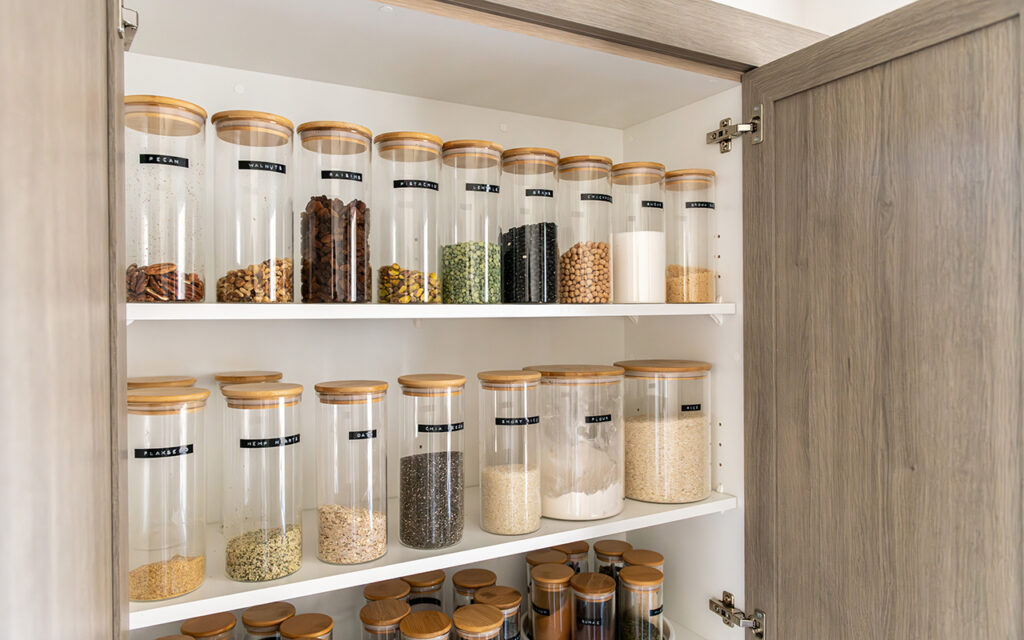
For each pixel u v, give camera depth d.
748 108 1.43
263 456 1.07
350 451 1.14
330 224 1.11
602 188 1.42
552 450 1.40
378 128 1.50
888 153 1.13
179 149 1.00
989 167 0.98
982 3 0.98
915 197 1.08
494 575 1.49
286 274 1.09
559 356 1.75
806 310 1.29
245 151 1.06
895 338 1.12
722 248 1.53
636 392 1.53
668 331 1.70
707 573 1.56
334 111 1.45
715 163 1.54
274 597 1.03
